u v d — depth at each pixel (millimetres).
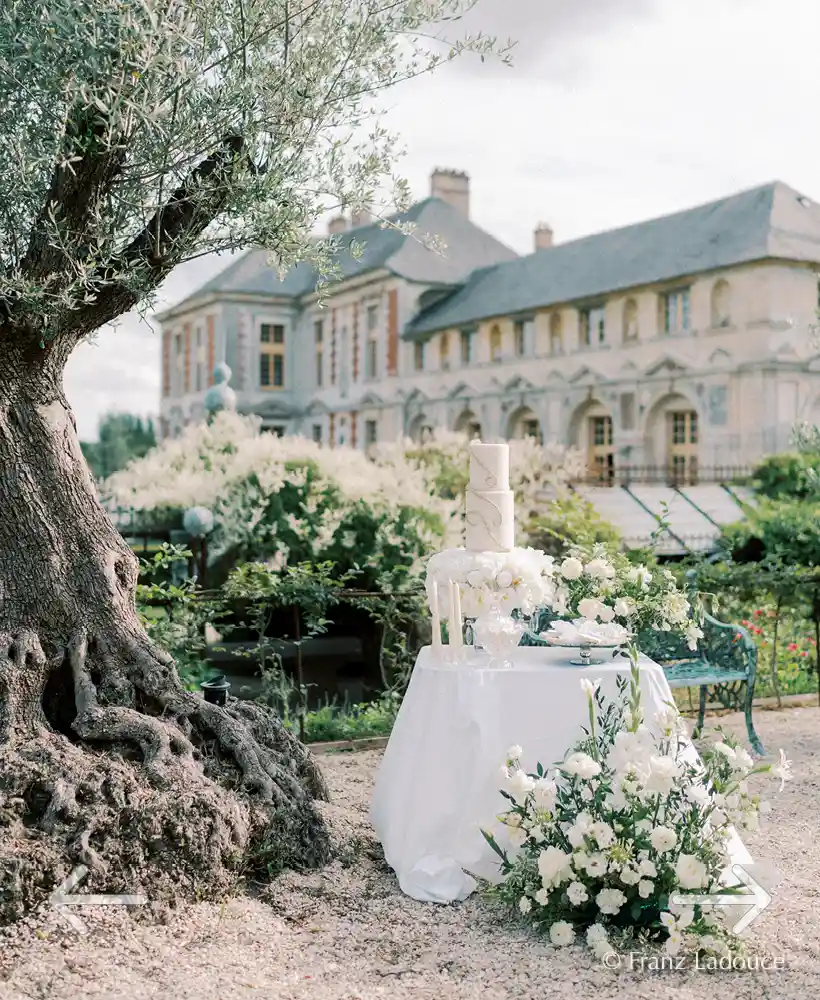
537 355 26203
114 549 3908
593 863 2963
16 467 3723
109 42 3084
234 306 38000
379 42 3727
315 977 2857
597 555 4578
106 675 3730
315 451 8977
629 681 3518
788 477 13906
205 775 3619
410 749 3684
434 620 3826
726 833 3096
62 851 3143
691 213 23797
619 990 2779
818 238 20422
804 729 5961
